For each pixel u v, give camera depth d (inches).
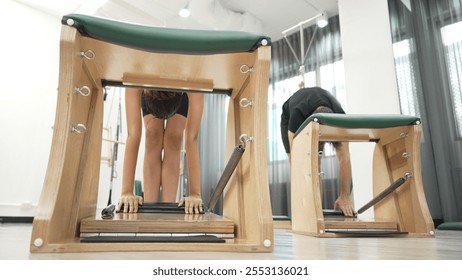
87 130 34.3
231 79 36.4
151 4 159.3
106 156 172.2
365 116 55.9
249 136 31.5
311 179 55.1
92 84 35.5
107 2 158.9
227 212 39.2
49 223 24.0
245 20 173.2
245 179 33.2
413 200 56.9
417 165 56.5
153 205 46.4
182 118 68.3
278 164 168.6
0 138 149.6
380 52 127.4
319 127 57.1
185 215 40.5
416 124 56.1
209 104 202.8
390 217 63.6
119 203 44.3
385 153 66.7
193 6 154.4
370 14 132.8
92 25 26.9
